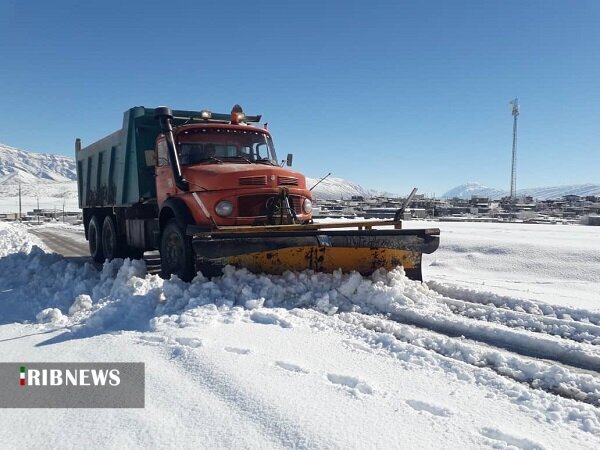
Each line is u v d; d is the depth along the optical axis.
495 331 4.53
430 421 2.61
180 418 2.63
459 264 9.62
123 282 5.98
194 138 7.48
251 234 5.55
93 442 2.42
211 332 4.22
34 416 2.72
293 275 5.95
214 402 2.80
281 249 5.98
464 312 5.39
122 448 2.35
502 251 10.10
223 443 2.36
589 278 7.80
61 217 65.94
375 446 2.31
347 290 5.77
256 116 8.94
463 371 3.44
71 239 19.77
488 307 5.45
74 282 6.88
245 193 6.38
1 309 5.73
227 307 5.01
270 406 2.71
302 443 2.33
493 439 2.44
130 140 8.70
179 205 6.48
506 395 3.08
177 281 5.75
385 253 6.52
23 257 9.79
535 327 4.81
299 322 4.64
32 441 2.45
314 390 2.96
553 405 2.92
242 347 3.76
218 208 6.28
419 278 6.80
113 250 10.03
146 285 5.72
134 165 8.62
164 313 4.98
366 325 4.73
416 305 5.45
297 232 5.63
